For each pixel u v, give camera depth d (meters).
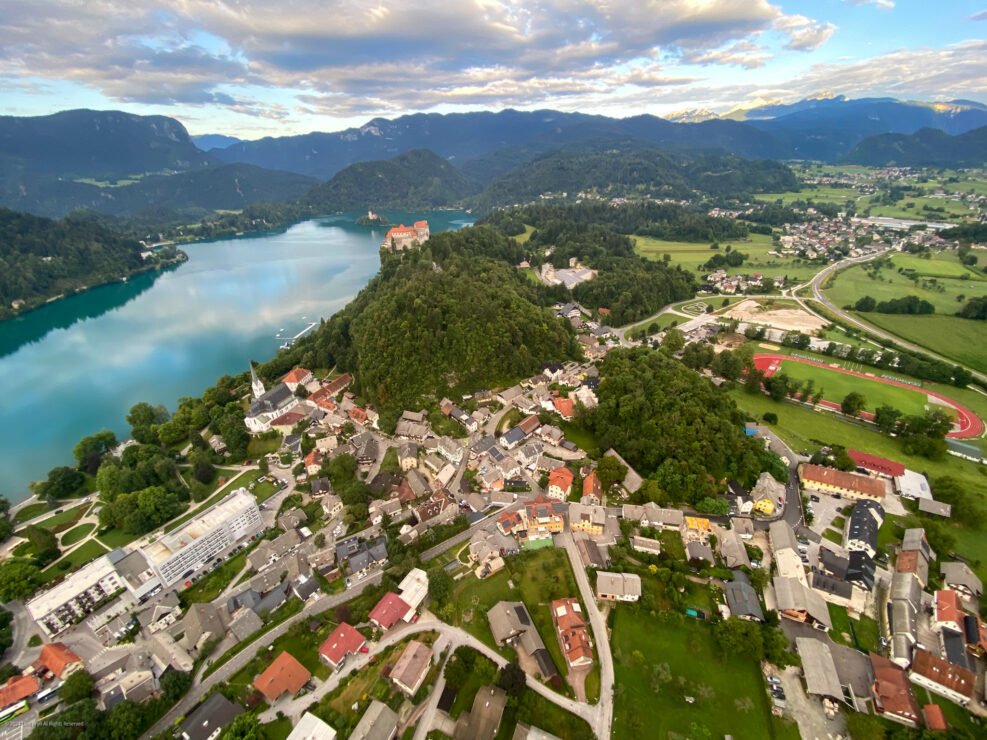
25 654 125.00
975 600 127.38
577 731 99.44
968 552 144.00
